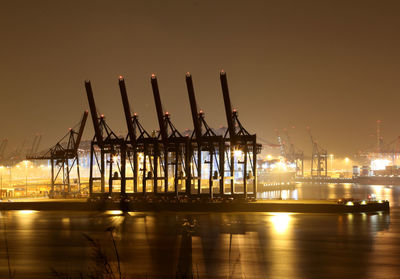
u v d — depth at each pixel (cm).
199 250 7869
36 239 8975
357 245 8206
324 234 9188
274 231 9525
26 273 6538
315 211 11925
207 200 12138
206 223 10544
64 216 12000
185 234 9262
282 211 11906
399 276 6250
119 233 9469
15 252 7862
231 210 11975
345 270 6569
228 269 6631
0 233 9619
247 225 10262
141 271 6500
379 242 8425
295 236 9000
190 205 12106
